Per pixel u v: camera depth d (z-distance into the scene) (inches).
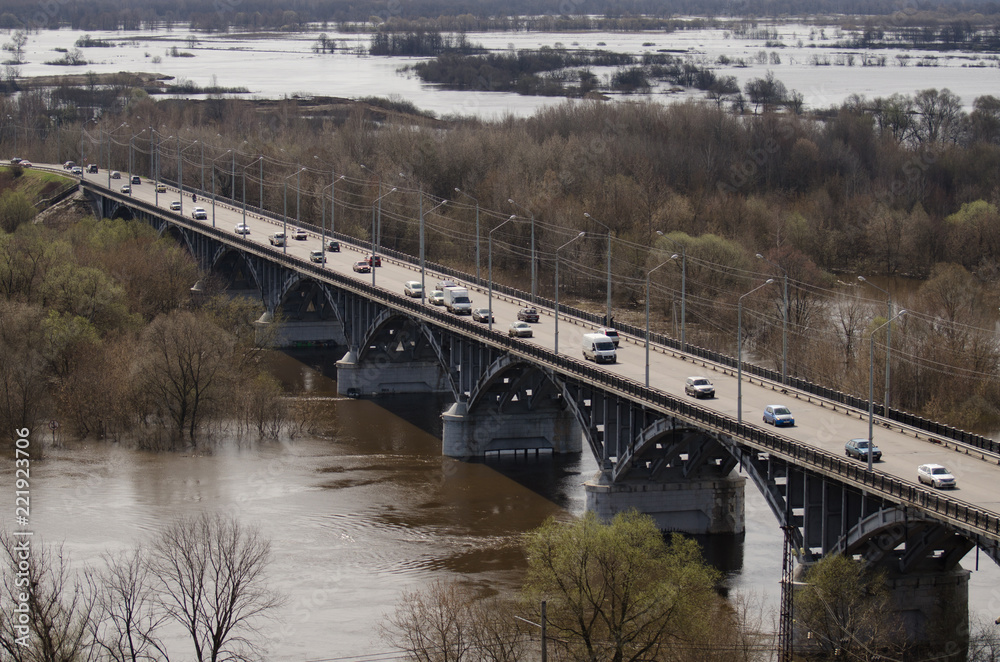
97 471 6983.3
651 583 4613.7
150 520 6181.1
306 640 4918.8
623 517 5334.6
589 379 6215.6
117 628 4566.9
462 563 5767.7
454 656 4618.6
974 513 4156.0
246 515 6338.6
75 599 4598.9
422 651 4586.6
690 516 6210.6
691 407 5526.6
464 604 5187.0
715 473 6264.8
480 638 4697.3
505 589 5438.0
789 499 5034.5
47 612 4409.5
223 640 4729.3
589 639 4557.1
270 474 7062.0
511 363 6929.1
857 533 4734.3
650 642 4510.3
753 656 4675.2
